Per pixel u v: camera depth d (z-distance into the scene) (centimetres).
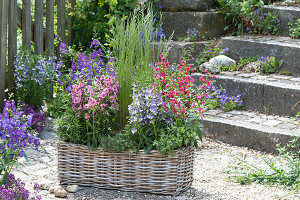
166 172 351
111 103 377
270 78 593
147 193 358
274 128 489
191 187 374
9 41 532
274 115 545
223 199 351
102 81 380
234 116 540
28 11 549
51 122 548
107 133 375
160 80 366
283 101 540
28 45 556
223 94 586
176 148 356
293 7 714
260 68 630
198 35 721
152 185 355
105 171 362
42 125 516
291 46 613
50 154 446
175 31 738
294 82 571
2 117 310
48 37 604
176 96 354
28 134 311
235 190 370
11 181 313
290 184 384
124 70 391
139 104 346
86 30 685
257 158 458
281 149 421
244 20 718
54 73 565
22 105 480
